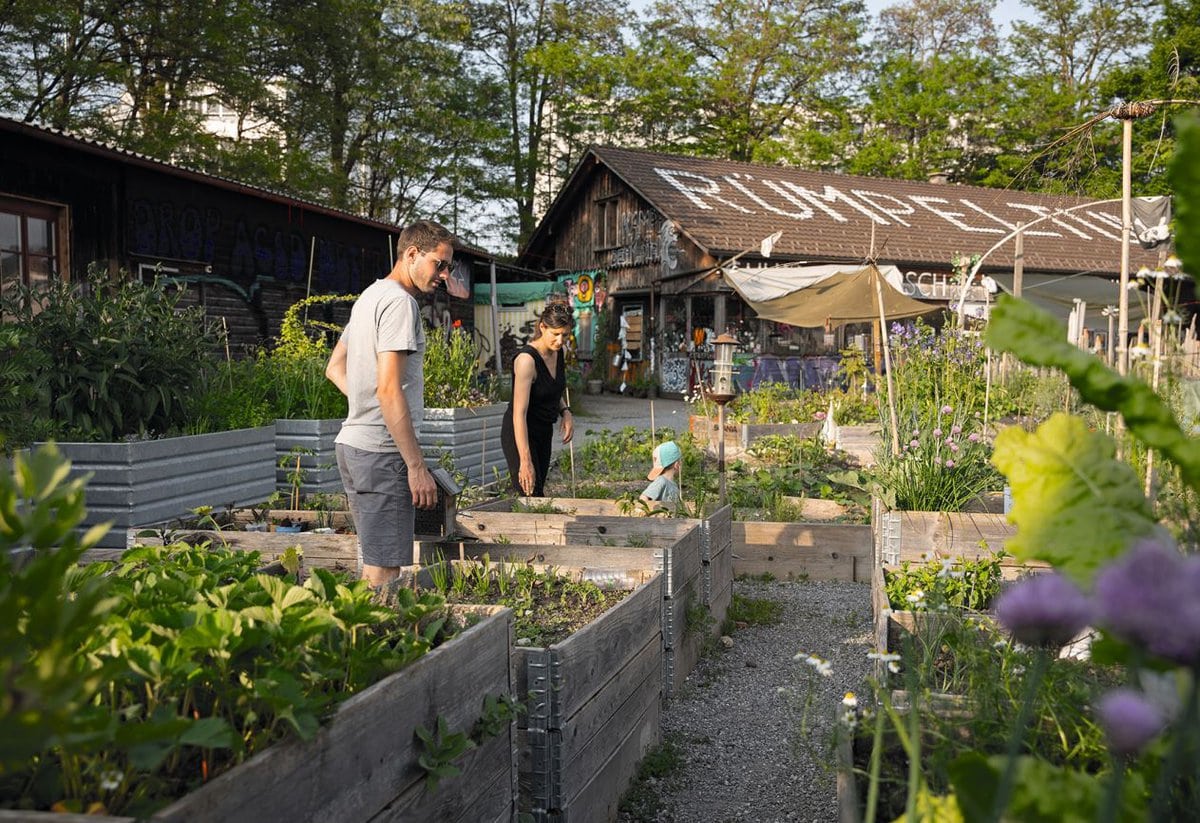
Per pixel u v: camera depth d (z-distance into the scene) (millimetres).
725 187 27891
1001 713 2318
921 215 28984
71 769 1646
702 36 40781
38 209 11969
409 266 3908
